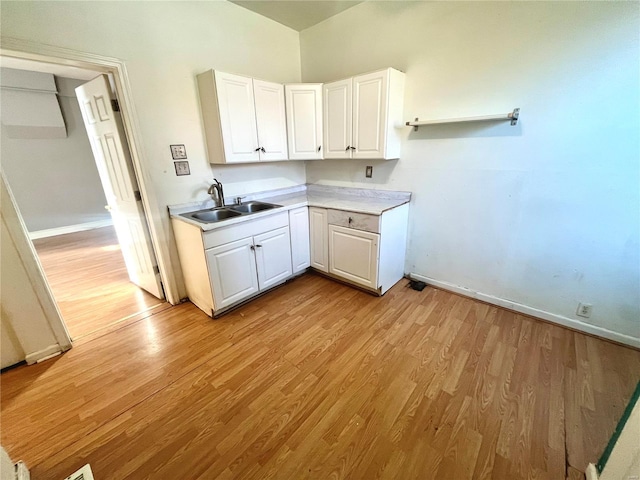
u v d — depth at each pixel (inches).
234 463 49.4
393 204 104.0
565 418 55.8
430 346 77.2
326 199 120.1
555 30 69.8
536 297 87.7
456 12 82.9
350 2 100.7
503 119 81.5
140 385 66.7
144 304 103.4
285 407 60.0
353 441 52.7
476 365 70.1
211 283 87.7
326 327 86.9
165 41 85.7
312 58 122.5
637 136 65.1
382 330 84.7
